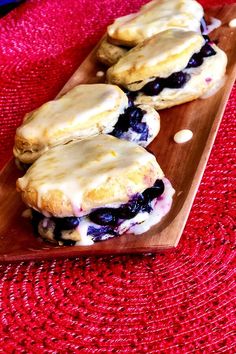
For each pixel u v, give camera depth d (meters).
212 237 0.29
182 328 0.25
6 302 0.28
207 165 0.34
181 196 0.31
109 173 0.29
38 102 0.45
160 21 0.46
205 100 0.40
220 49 0.44
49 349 0.25
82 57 0.50
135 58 0.41
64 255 0.29
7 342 0.26
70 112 0.37
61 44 0.53
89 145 0.33
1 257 0.29
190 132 0.37
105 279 0.28
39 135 0.36
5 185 0.36
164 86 0.40
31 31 0.55
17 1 0.74
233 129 0.37
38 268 0.29
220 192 0.32
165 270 0.28
